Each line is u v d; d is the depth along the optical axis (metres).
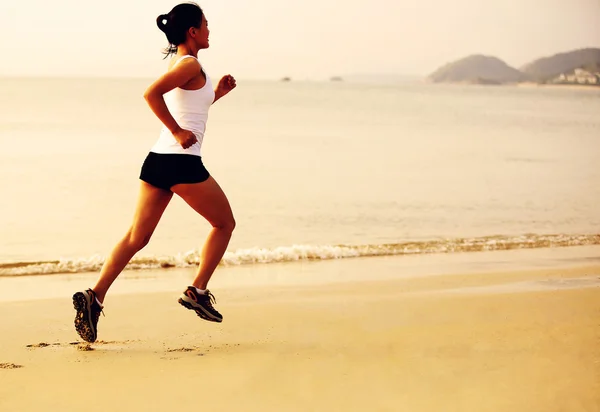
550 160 18.22
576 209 11.26
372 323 4.24
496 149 20.81
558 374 3.15
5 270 6.43
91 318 3.60
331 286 5.61
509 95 91.12
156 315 4.54
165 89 3.47
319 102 52.50
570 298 5.02
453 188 13.21
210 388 2.97
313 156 17.72
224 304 4.86
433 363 3.33
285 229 9.27
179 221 9.36
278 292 5.35
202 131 3.68
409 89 111.00
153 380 3.07
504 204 11.59
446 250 7.77
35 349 3.64
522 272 6.28
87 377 3.11
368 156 18.09
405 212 10.70
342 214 10.41
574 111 47.22
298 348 3.64
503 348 3.59
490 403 2.78
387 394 2.89
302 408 2.73
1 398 2.82
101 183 12.41
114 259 3.68
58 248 7.94
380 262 7.00
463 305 4.77
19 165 14.15
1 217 9.56
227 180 13.48
